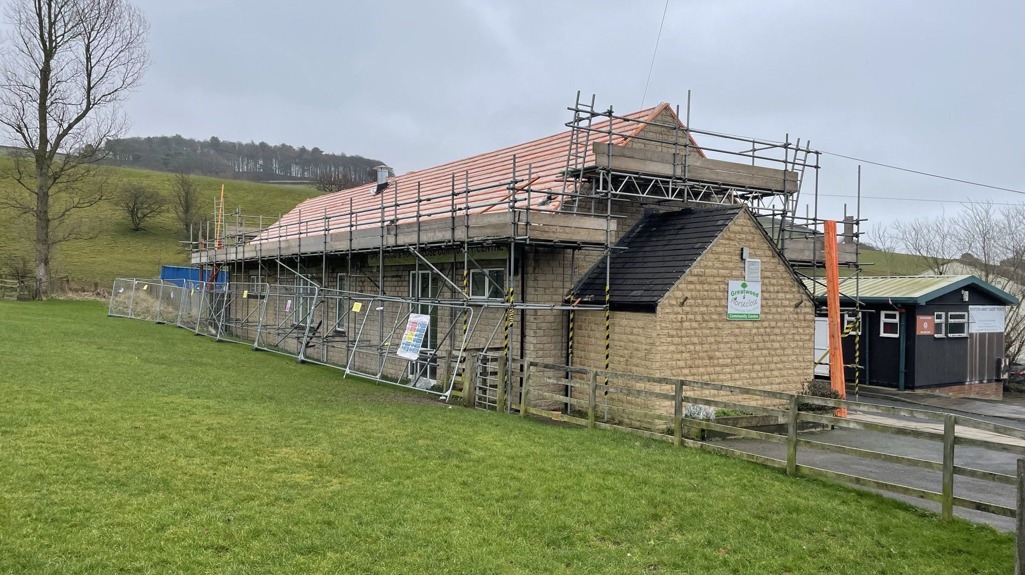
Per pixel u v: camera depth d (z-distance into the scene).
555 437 10.17
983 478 7.15
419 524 6.40
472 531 6.35
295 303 23.25
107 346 17.20
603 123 16.36
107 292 36.81
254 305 26.20
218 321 24.53
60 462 7.25
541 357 14.34
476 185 18.11
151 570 5.15
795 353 14.79
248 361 17.61
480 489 7.48
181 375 13.83
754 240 14.16
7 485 6.48
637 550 6.28
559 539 6.38
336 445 8.83
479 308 15.63
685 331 13.16
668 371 12.93
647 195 15.70
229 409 10.59
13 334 17.52
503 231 12.72
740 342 13.91
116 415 9.50
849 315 20.09
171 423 9.31
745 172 16.19
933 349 21.12
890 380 21.17
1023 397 22.88
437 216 17.28
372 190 26.28
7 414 9.02
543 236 12.91
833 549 6.59
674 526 6.90
